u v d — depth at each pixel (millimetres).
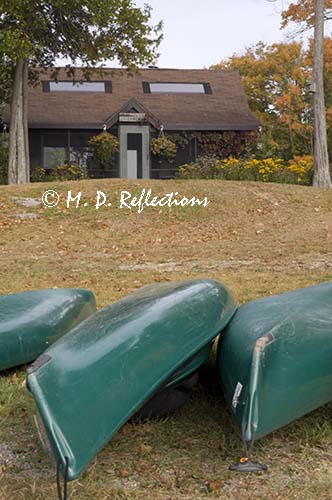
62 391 3127
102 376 3254
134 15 19812
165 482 3211
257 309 4188
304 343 3531
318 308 4066
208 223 14641
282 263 10117
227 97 28578
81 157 26578
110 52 20344
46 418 2955
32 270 9961
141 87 28609
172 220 14766
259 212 15672
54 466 3078
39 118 26016
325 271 9195
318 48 21578
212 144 26938
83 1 19234
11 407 4238
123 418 3154
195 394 4332
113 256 11422
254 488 3131
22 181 21141
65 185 17422
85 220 14719
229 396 3557
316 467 3338
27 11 19219
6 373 4980
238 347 3652
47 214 15195
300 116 41531
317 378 3484
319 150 21500
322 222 14594
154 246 12383
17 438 3799
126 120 25859
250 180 21156
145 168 26328
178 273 9367
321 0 21562
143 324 3586
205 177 21375
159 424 3883
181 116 27125
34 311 5109
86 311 5488
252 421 3098
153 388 3336
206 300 3980
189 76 29531
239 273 9203
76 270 9945
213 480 3211
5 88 22500
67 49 21234
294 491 3086
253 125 26828
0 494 3068
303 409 3445
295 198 17016
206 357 3873
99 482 3211
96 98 27641
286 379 3357
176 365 3477
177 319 3688
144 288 4727
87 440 2971
